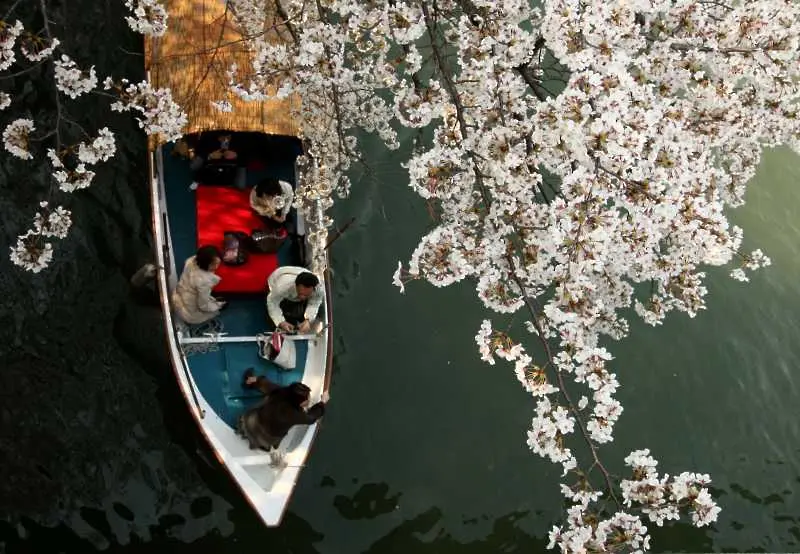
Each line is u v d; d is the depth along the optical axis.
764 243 16.11
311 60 8.36
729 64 8.41
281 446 10.34
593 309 7.04
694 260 7.83
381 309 13.27
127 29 14.93
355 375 12.57
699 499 7.07
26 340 11.52
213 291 11.32
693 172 7.70
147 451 11.07
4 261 12.01
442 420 12.51
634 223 7.16
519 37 7.59
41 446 10.80
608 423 6.99
